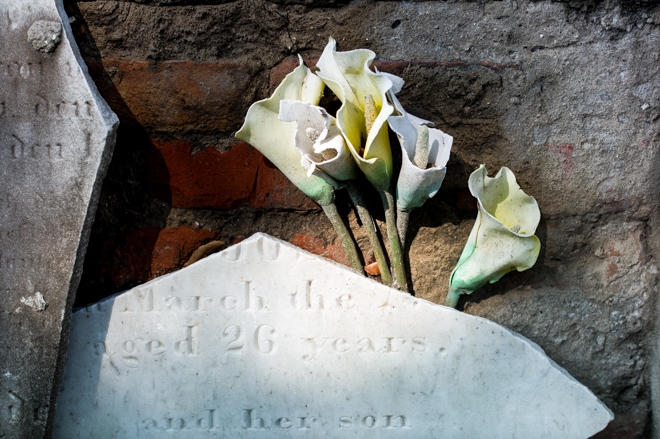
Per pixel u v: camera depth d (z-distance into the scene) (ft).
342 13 4.01
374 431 4.06
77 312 3.99
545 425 4.02
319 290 3.99
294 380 4.03
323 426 4.06
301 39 4.03
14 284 3.93
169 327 4.01
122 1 3.99
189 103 4.05
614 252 4.13
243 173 4.13
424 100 4.05
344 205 4.15
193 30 4.01
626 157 4.06
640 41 3.99
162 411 4.06
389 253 4.17
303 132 3.87
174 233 4.17
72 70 3.85
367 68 3.82
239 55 4.04
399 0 4.00
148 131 4.09
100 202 4.11
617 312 4.16
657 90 4.01
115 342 4.02
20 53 3.86
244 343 4.02
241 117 4.08
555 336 4.18
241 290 3.99
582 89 4.02
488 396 4.02
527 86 4.02
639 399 4.24
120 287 4.16
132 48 4.03
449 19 4.01
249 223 4.18
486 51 4.02
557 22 4.00
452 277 4.06
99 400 4.05
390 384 4.03
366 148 3.83
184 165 4.12
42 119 3.88
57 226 3.90
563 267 4.15
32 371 3.96
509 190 4.03
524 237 3.92
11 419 4.00
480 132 4.06
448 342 4.00
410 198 3.93
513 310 4.17
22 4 3.84
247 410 4.06
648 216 4.10
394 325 3.99
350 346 4.01
